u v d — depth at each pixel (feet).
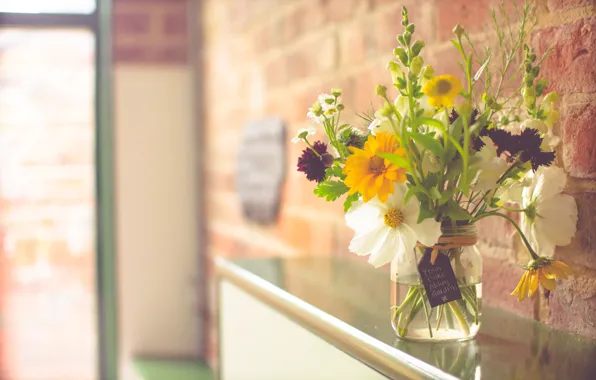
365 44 5.75
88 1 11.64
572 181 4.06
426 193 3.71
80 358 11.98
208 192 11.08
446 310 3.87
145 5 11.57
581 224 4.02
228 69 9.64
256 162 8.23
